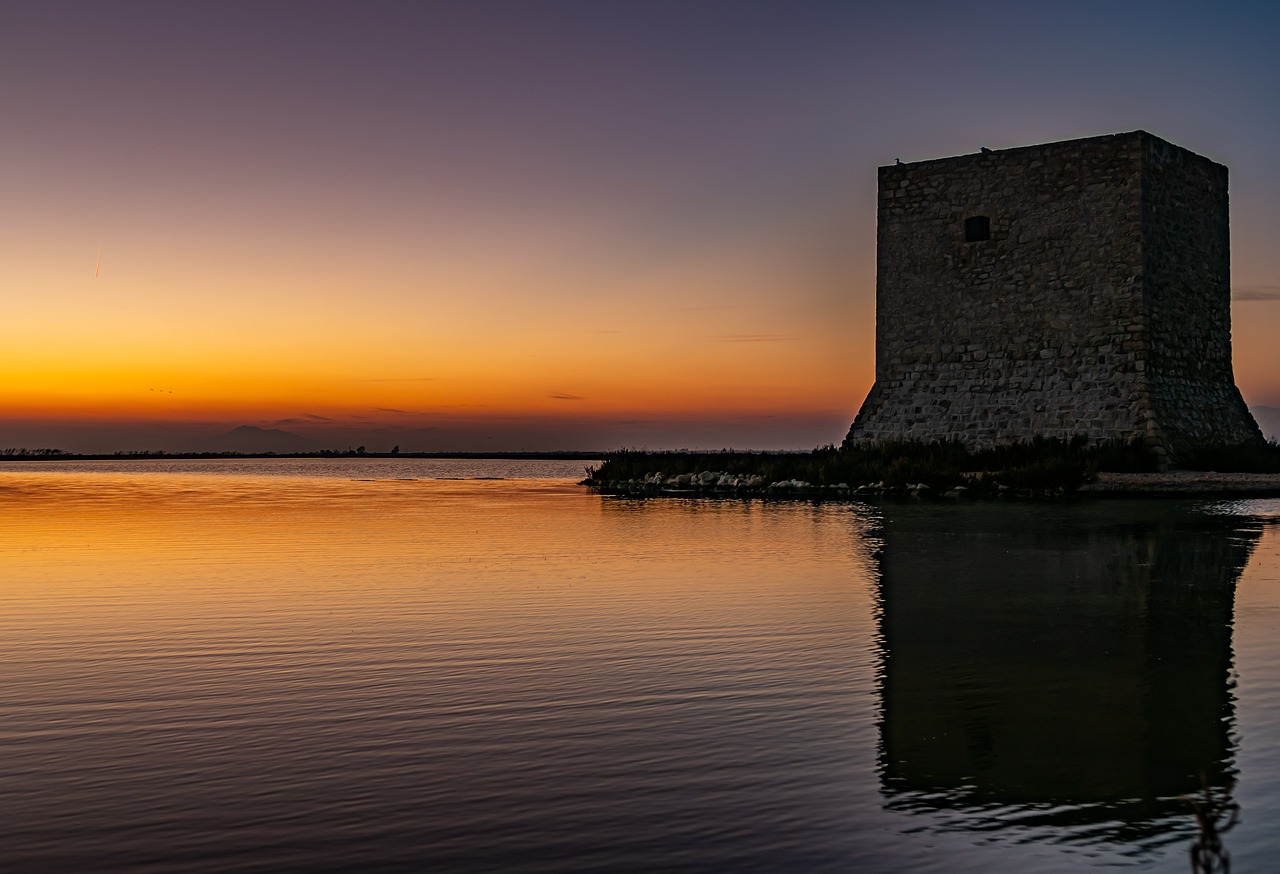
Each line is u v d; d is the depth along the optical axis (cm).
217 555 1870
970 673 916
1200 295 4031
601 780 646
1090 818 593
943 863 536
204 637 1079
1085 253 3803
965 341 4050
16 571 1633
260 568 1669
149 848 548
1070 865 536
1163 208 3816
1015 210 3956
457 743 717
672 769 665
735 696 840
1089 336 3781
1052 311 3866
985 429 3906
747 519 2644
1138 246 3691
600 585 1452
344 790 629
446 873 522
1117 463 3491
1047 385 3828
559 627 1130
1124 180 3728
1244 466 3547
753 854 545
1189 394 3881
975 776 655
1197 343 4003
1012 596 1334
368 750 703
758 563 1703
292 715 786
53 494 4388
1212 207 4125
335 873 521
